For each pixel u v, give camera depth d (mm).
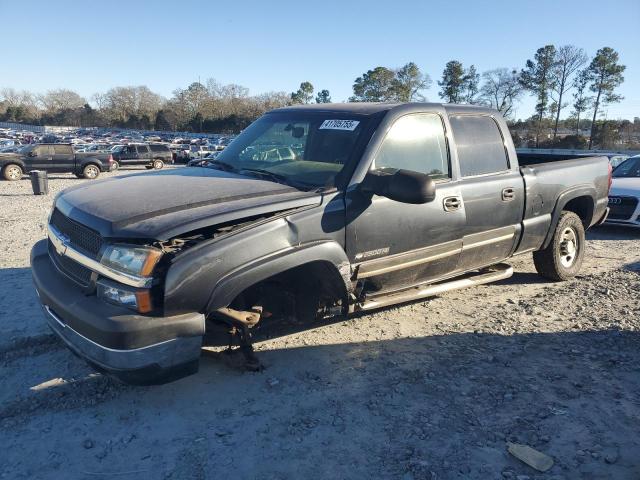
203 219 3174
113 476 2844
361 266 3990
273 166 4285
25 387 3713
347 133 4188
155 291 3068
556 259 6066
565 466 2932
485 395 3658
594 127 57938
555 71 63594
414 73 71250
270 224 3453
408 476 2844
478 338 4621
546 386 3783
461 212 4617
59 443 3109
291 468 2910
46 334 4477
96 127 129375
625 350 4367
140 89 129250
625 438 3189
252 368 3875
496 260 5277
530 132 67000
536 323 4961
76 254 3340
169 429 3250
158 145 34281
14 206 13852
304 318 4039
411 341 4543
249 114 102812
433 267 4582
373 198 3969
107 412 3422
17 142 57844
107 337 2982
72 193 3850
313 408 3480
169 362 3102
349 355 4254
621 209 9586
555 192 5707
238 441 3137
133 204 3359
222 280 3221
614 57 60719
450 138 4660
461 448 3078
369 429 3262
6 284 5926
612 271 6758
